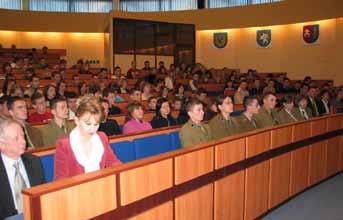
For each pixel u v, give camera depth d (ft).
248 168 10.45
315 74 39.63
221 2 48.37
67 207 5.62
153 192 7.30
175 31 46.06
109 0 52.90
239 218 10.14
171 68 38.40
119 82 27.73
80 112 6.70
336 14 36.09
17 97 11.27
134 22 43.01
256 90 30.91
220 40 47.50
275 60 43.47
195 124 10.82
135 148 10.41
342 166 16.80
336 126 16.05
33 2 50.88
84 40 52.08
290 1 40.73
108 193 6.32
